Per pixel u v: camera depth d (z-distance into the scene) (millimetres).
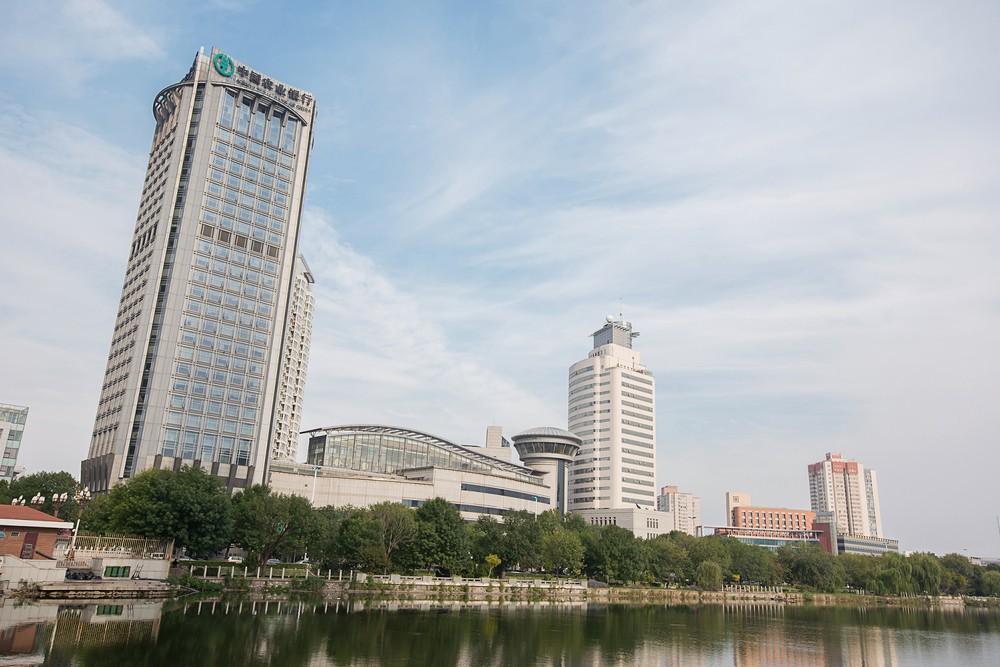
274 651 52469
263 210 172500
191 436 152250
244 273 166625
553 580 145625
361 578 110875
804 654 74062
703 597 172125
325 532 110125
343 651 54938
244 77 176375
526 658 59000
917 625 120438
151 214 167750
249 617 70438
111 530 93500
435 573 130875
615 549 163000
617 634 80250
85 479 157750
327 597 100875
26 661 42125
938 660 75438
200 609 73875
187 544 92250
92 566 82312
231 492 150500
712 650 72375
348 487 163000
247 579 98062
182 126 166875
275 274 171625
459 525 128250
